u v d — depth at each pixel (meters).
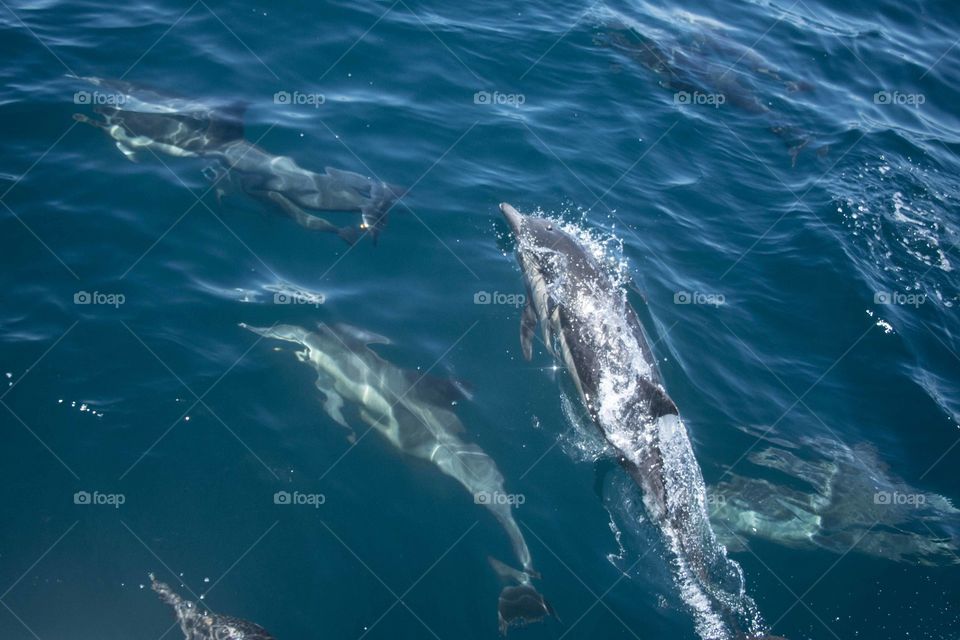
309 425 9.42
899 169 15.53
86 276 10.45
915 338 12.01
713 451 9.93
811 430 10.44
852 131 16.52
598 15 18.48
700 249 12.98
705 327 11.57
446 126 14.17
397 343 10.46
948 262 13.47
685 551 8.84
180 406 9.29
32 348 9.47
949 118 18.12
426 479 9.14
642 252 12.56
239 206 11.87
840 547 9.05
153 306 10.27
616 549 8.77
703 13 20.11
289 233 11.69
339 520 8.61
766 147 15.62
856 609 8.51
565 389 10.37
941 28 21.73
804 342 11.72
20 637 7.33
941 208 14.65
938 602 8.66
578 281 11.07
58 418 8.91
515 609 8.10
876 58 19.66
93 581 7.80
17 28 14.30
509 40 16.84
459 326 10.89
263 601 7.86
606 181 13.84
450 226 12.30
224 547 8.22
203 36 14.94
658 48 17.69
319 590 8.02
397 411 9.68
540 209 12.92
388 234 11.98
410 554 8.43
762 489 9.53
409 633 7.79
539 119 14.88
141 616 7.62
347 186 12.48
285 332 10.33
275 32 15.41
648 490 9.26
